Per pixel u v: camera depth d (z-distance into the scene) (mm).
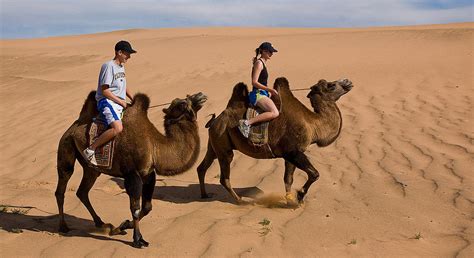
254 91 8516
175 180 10477
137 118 7184
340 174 9984
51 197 9242
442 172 9539
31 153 12938
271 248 6758
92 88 20594
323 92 8914
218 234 7148
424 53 22984
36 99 19391
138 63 25766
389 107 14609
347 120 13750
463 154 10375
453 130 12055
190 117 7398
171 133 7367
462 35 29734
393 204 8227
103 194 9406
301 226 7496
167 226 7648
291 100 8625
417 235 7023
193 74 22156
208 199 9148
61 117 16344
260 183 9836
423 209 7969
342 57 23500
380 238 7016
